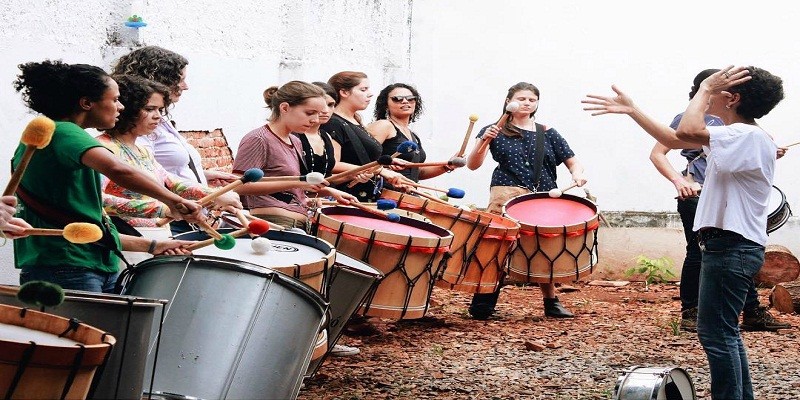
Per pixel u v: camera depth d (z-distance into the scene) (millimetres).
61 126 4391
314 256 4844
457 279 7957
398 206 7875
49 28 6641
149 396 3961
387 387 6242
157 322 4152
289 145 6648
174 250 4750
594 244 8898
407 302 6527
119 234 4777
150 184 4367
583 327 8672
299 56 10703
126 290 4344
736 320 5348
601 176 12469
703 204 5383
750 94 5316
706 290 5340
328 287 4926
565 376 6734
